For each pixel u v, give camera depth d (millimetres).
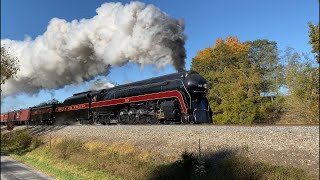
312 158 10914
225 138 13914
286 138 12289
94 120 29234
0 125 64625
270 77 42062
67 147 20531
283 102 36000
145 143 17125
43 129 35000
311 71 28281
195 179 11750
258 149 12453
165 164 13633
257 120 36250
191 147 14539
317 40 21234
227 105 35562
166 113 19984
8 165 18859
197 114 19234
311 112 26953
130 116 23750
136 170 13812
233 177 11070
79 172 15250
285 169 10453
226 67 45000
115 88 27312
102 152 17906
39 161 19641
